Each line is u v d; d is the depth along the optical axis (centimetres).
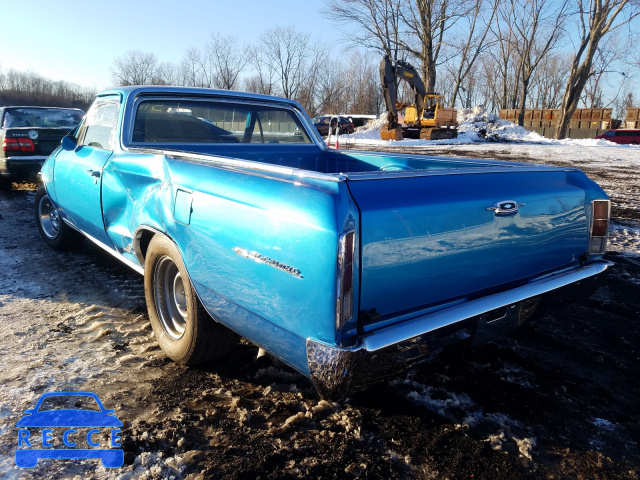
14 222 630
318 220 175
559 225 251
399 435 223
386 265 184
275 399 249
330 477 196
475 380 271
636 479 200
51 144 768
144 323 337
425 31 3422
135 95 348
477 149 2069
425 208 194
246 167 224
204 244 229
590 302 391
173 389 256
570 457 212
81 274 433
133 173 299
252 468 198
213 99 381
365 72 5722
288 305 188
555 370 285
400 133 2641
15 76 8556
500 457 211
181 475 194
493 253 222
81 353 292
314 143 434
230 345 269
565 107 3125
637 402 254
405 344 185
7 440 212
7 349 293
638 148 2197
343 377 172
